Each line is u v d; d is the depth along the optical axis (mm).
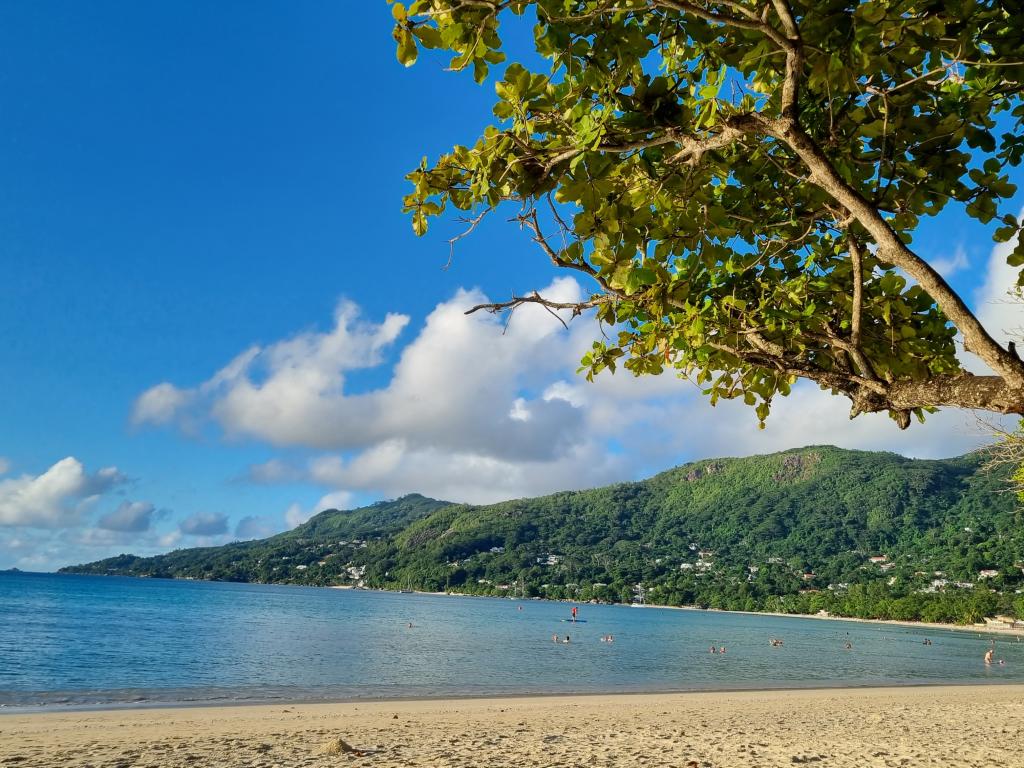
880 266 3891
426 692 30797
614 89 2705
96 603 113750
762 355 3469
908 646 85125
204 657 45031
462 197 2947
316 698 27625
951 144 3191
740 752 12234
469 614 132125
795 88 2312
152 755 12680
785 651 69812
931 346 3814
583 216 2682
